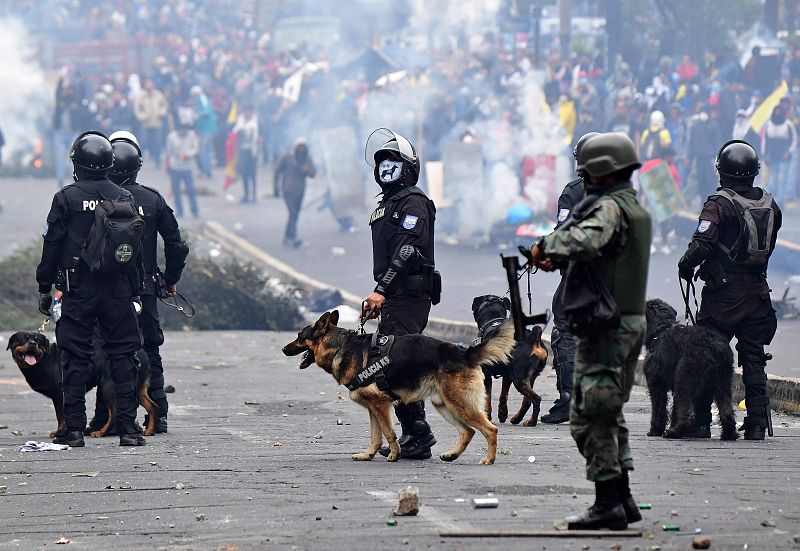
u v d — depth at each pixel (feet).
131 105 301.22
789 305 138.31
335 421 84.28
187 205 255.50
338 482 59.82
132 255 73.41
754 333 74.74
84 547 48.44
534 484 58.23
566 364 82.53
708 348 72.38
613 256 45.62
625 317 46.03
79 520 53.36
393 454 66.49
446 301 156.15
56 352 76.74
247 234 225.97
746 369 74.74
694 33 252.01
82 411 74.54
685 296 77.10
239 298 158.71
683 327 73.77
